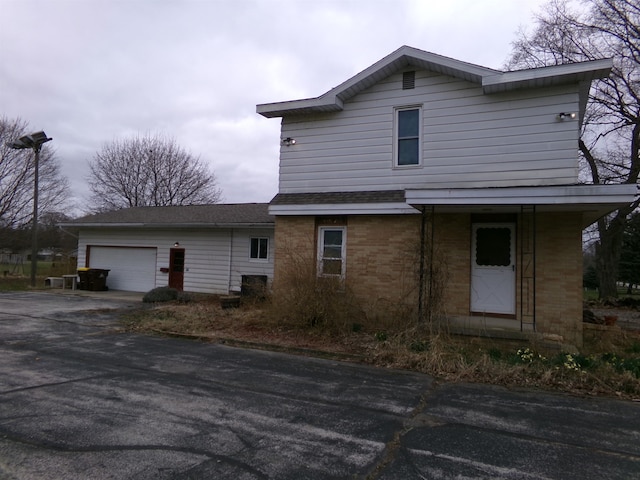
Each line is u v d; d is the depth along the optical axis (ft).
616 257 81.92
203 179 137.69
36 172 71.26
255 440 14.25
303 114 41.01
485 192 28.14
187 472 11.90
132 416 16.11
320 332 32.07
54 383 20.11
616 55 70.44
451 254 34.24
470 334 29.35
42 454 12.79
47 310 44.83
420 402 18.80
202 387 20.25
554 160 32.07
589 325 37.09
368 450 13.70
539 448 14.19
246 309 43.19
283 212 39.88
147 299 52.21
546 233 31.76
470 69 33.19
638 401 19.58
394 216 36.37
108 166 129.39
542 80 31.65
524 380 22.13
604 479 12.17
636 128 71.26
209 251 59.06
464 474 12.23
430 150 36.01
